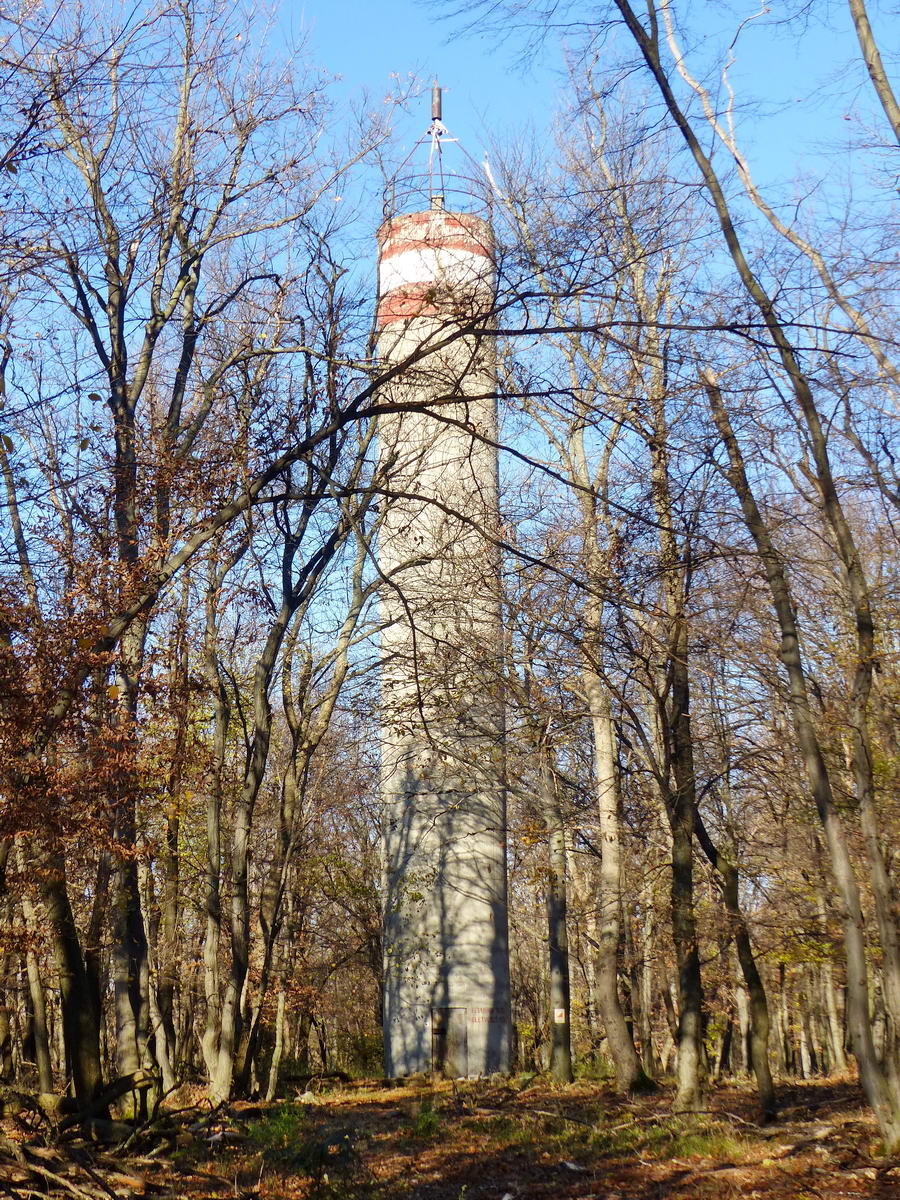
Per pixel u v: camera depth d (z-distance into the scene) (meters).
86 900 17.97
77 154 16.47
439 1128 17.36
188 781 17.95
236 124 19.22
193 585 20.27
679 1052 18.88
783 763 19.67
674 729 19.14
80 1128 14.18
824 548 17.75
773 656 17.52
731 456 15.09
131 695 14.89
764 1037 17.17
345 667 25.23
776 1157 13.61
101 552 13.28
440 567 19.92
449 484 19.12
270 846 31.05
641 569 15.12
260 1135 15.53
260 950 28.27
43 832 12.93
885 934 14.07
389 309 18.12
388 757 27.47
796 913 20.33
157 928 27.67
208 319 18.59
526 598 17.55
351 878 34.03
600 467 19.05
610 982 22.80
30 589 12.91
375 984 43.22
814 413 14.87
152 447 15.94
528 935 49.72
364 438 19.38
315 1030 48.75
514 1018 50.06
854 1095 20.19
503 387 16.14
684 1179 12.77
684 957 19.12
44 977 23.06
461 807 27.23
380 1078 30.69
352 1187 12.92
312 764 31.28
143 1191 12.11
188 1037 32.41
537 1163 14.30
